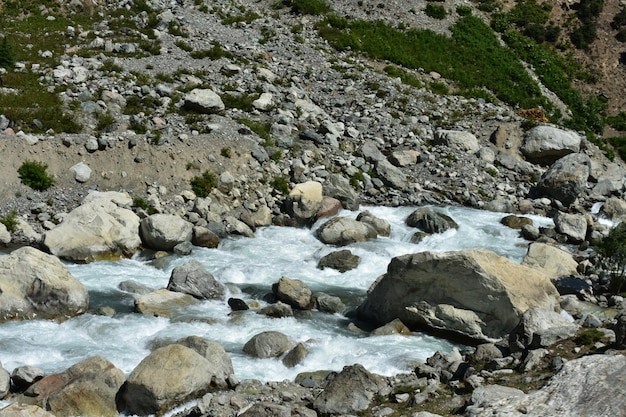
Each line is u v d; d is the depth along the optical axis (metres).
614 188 32.97
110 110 30.94
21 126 28.59
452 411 13.16
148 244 24.73
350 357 16.25
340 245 25.92
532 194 32.78
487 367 15.11
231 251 25.08
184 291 20.12
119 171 27.75
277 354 16.56
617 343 14.95
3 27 37.75
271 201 28.73
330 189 29.28
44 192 26.41
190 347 15.38
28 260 18.83
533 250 22.80
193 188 28.08
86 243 23.52
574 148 35.81
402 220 28.50
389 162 33.00
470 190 32.00
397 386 14.61
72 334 17.64
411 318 18.42
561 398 11.47
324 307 20.11
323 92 38.38
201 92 32.38
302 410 13.34
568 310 18.66
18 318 18.19
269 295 20.67
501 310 17.52
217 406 13.77
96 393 13.97
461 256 17.73
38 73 32.81
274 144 31.45
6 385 14.23
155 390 13.73
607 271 22.12
